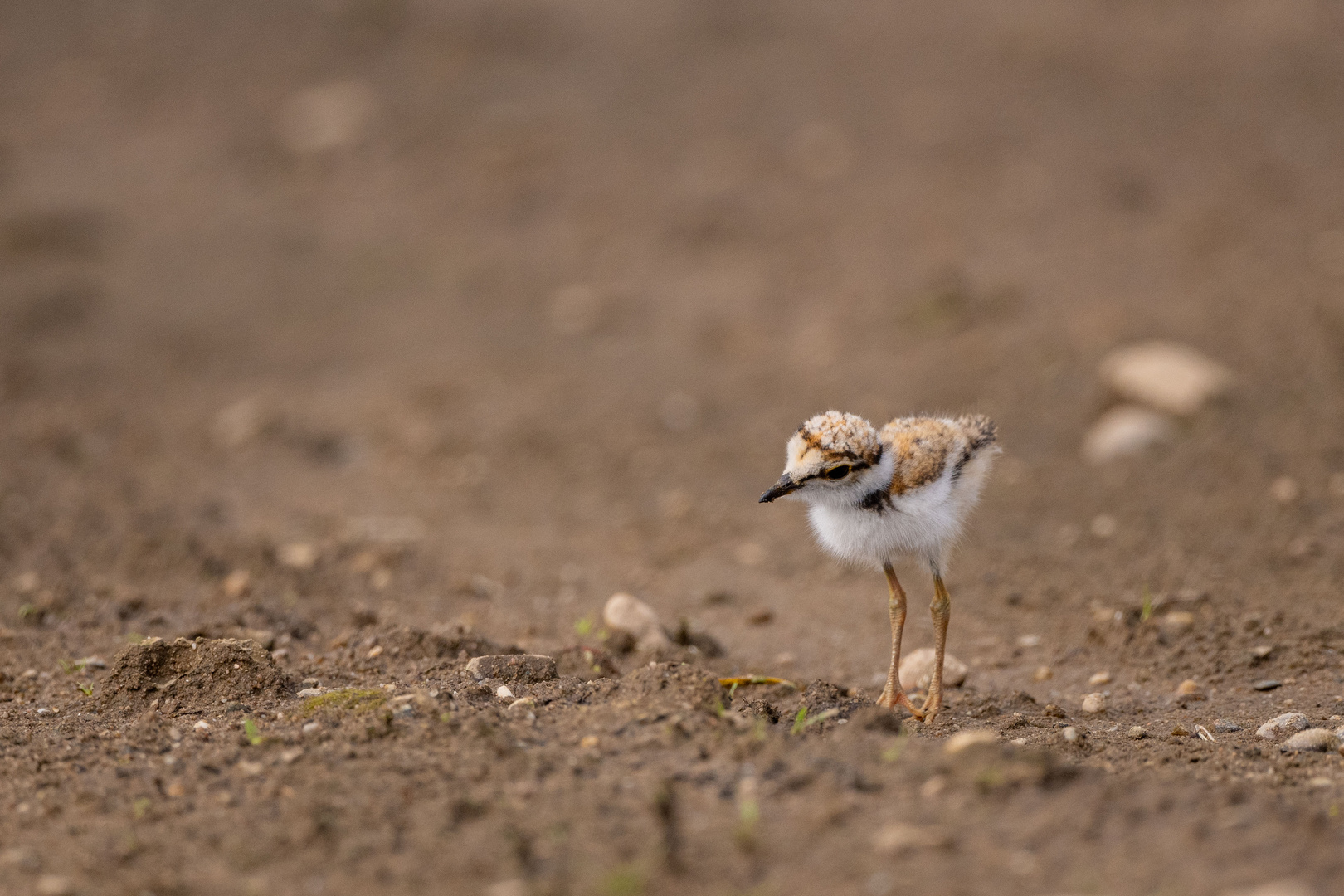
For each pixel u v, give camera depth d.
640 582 10.56
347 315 17.19
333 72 23.91
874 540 7.02
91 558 10.38
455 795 5.31
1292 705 7.27
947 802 5.06
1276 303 14.00
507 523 11.94
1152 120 19.58
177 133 22.25
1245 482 10.85
